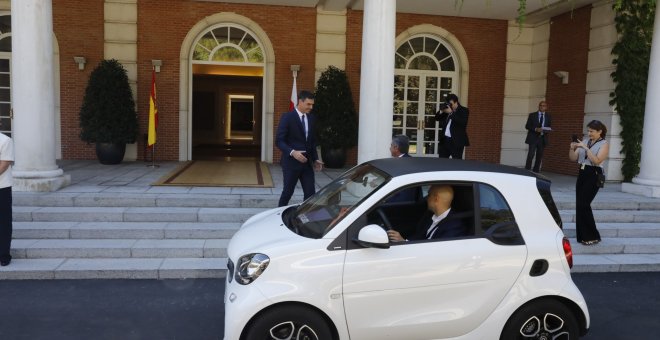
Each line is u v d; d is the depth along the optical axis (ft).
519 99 48.73
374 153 26.58
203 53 44.96
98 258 20.51
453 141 30.99
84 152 43.86
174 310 16.26
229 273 12.65
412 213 14.70
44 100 26.23
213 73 57.72
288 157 21.90
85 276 18.99
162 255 20.86
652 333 15.39
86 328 14.67
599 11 39.37
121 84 40.47
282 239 12.26
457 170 12.82
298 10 44.91
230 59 45.29
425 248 11.89
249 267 11.61
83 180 30.60
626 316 16.75
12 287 17.92
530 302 12.16
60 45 42.45
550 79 45.75
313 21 45.14
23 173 25.76
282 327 11.44
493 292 11.93
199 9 43.98
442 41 47.67
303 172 22.45
